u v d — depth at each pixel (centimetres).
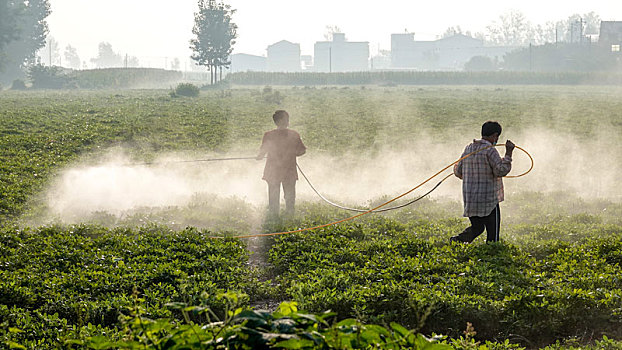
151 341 456
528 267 1220
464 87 11394
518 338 909
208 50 12250
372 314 964
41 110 5166
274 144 1816
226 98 7375
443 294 997
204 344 437
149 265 1202
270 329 441
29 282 1094
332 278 1101
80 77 12838
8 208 1905
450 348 451
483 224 1366
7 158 2738
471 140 3791
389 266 1204
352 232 1533
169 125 4212
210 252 1362
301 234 1512
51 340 848
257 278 1226
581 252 1293
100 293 1059
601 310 941
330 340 435
